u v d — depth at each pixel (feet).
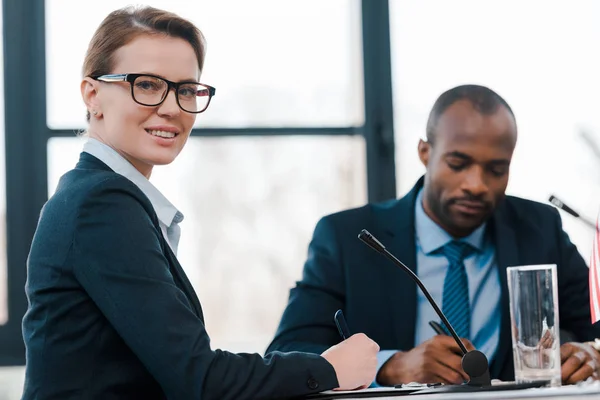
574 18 13.43
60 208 5.91
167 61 6.63
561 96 13.33
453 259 9.46
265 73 13.19
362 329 9.34
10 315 12.50
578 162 13.17
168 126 6.63
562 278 9.75
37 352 5.80
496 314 9.34
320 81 13.28
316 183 13.16
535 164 13.20
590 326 9.57
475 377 6.13
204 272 12.88
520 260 9.52
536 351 5.96
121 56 6.60
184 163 12.93
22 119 12.76
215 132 12.96
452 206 9.25
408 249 9.49
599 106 13.32
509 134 9.29
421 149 9.74
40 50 12.84
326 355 6.10
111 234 5.78
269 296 12.96
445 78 13.37
